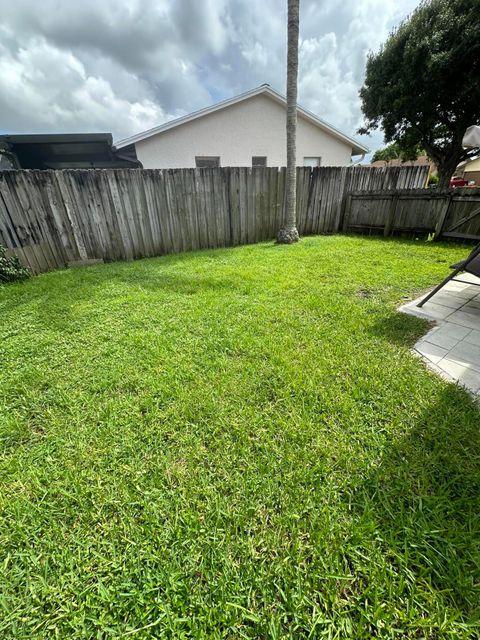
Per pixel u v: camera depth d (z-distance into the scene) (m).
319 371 1.92
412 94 9.87
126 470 1.33
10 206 4.02
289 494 1.20
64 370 2.06
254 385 1.82
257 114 8.99
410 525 1.08
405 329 2.42
